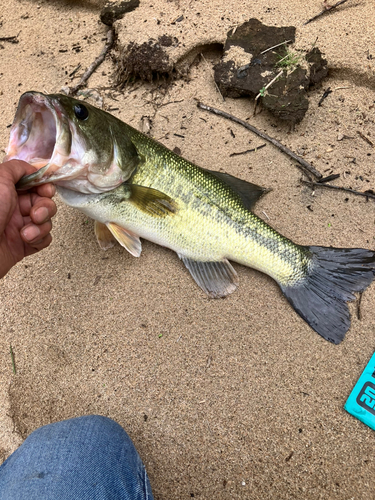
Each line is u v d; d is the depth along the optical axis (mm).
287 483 315
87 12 634
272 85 466
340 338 357
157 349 369
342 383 345
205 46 527
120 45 532
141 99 521
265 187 441
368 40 492
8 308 395
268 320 374
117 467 279
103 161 321
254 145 470
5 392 363
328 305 368
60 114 285
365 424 328
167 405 349
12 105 534
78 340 377
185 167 369
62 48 595
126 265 406
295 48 494
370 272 371
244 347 365
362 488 309
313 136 469
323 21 514
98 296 394
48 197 298
